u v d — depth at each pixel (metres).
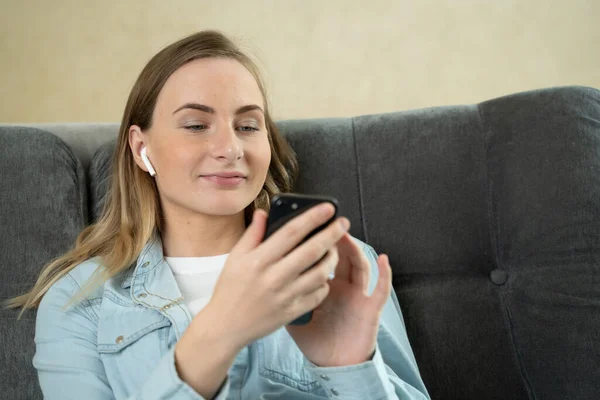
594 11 1.85
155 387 0.68
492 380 1.10
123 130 1.12
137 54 1.89
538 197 1.11
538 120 1.14
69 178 1.17
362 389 0.74
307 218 0.58
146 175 1.11
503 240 1.16
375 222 1.20
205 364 0.66
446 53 1.88
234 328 0.63
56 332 0.97
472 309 1.14
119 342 0.94
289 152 1.21
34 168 1.14
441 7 1.87
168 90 1.01
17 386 1.05
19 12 1.86
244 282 0.60
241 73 1.02
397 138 1.21
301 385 0.94
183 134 0.98
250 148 0.99
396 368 0.97
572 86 1.17
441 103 1.89
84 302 1.00
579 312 1.05
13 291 1.08
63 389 0.91
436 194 1.18
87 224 1.20
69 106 1.88
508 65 1.87
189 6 1.88
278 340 0.97
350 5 1.88
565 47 1.86
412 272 1.18
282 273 0.59
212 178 0.97
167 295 0.99
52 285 1.04
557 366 1.05
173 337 0.94
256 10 1.88
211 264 1.06
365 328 0.73
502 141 1.17
